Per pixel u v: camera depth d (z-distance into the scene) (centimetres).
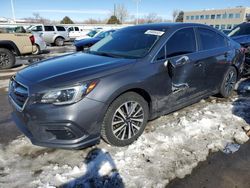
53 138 256
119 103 277
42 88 246
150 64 303
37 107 245
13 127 354
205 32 402
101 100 255
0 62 832
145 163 267
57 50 1557
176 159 274
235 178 249
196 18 6888
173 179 245
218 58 409
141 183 238
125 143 296
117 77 270
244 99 468
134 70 287
